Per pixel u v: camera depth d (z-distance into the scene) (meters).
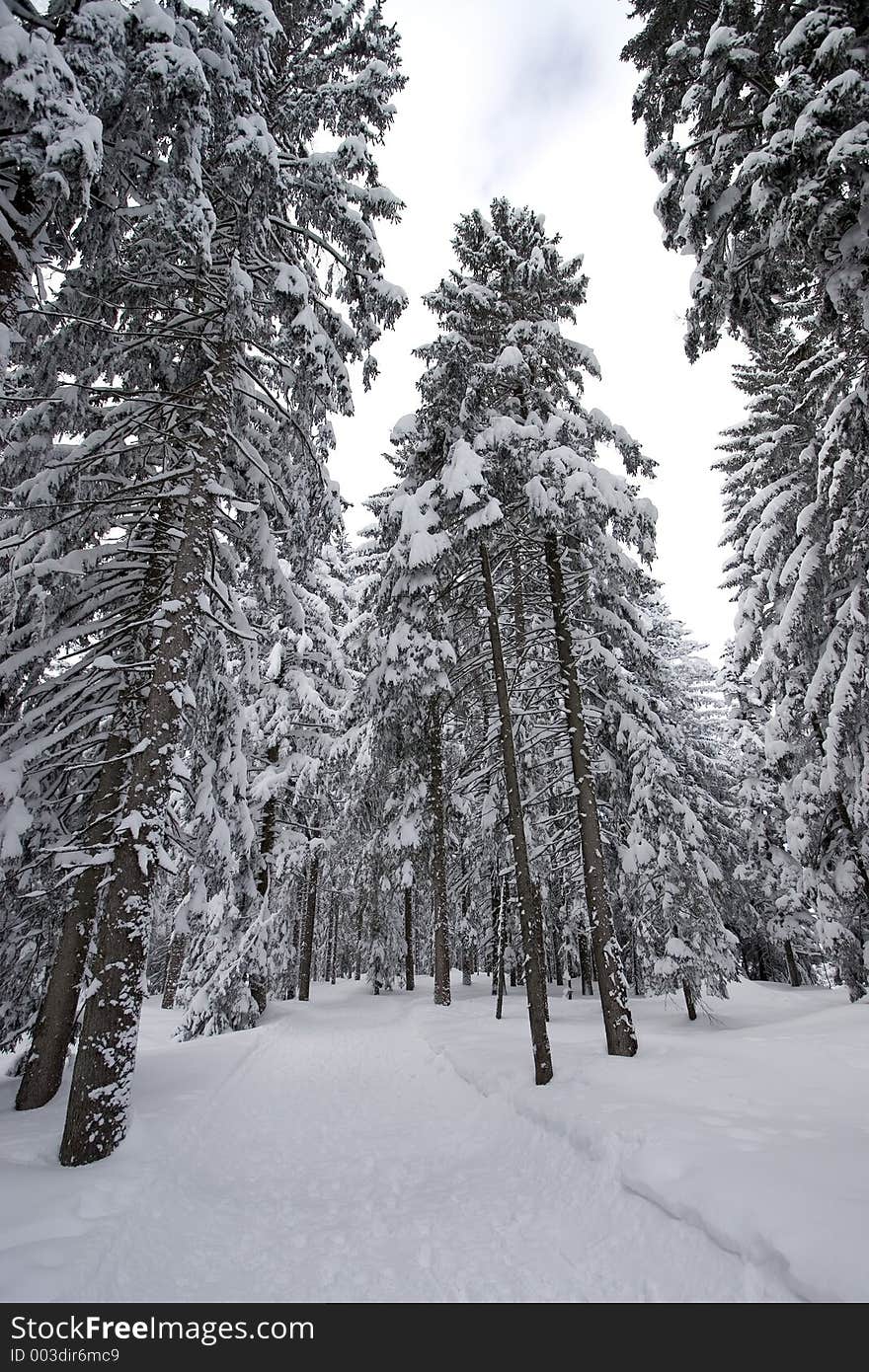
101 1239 4.59
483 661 12.52
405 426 11.97
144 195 7.11
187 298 9.02
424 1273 4.53
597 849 10.77
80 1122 6.04
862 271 6.44
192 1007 15.12
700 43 8.29
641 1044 10.41
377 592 14.40
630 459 12.33
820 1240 3.56
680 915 12.85
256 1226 5.39
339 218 8.97
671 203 8.32
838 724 11.75
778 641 13.12
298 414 10.09
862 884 13.62
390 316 9.77
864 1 5.99
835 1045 9.15
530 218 13.34
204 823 10.21
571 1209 5.23
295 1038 14.02
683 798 14.17
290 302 8.48
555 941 19.00
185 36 6.00
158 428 8.50
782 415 15.94
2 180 5.48
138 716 8.63
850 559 11.92
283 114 8.74
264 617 18.12
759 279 8.01
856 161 5.73
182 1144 6.97
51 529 8.37
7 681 8.30
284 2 9.06
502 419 11.16
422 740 18.09
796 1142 5.08
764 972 31.92
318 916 34.47
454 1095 9.31
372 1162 7.03
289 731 18.62
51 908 8.82
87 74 5.01
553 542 12.13
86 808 9.41
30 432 8.34
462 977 26.59
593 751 14.74
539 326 12.27
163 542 9.25
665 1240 4.36
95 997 6.44
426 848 19.30
